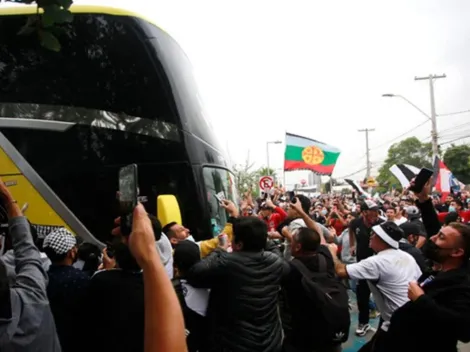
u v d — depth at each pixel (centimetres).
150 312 129
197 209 625
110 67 630
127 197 181
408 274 431
